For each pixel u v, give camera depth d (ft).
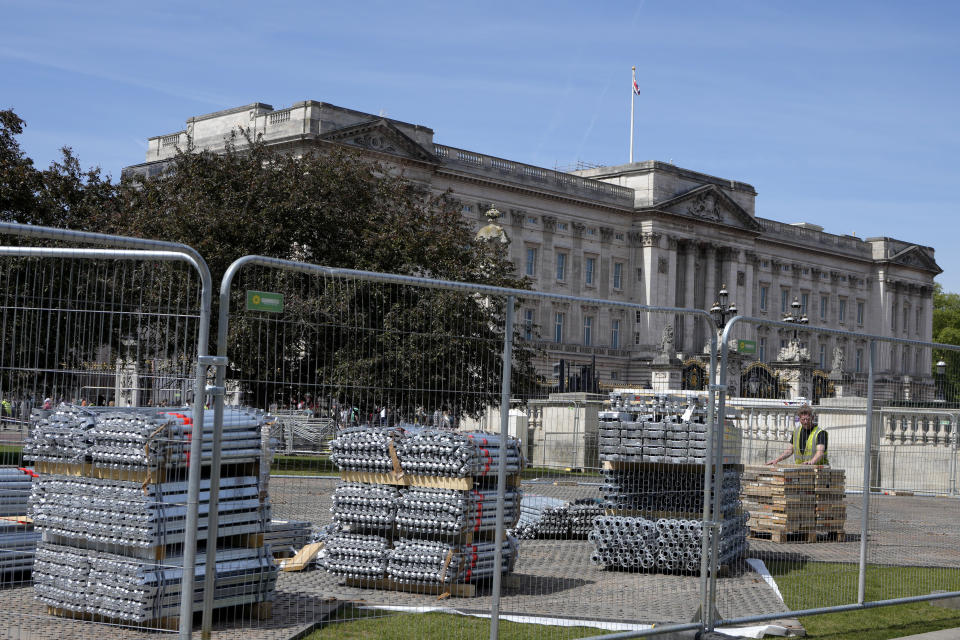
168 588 34.30
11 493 41.91
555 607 40.29
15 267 32.37
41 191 144.25
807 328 44.14
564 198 343.46
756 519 63.77
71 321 32.42
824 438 65.46
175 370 31.60
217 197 142.72
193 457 29.35
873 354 47.06
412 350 34.65
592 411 49.83
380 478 43.39
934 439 84.02
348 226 145.79
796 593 45.83
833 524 64.59
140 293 32.22
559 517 61.11
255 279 32.17
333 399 33.35
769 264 424.05
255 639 33.24
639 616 38.99
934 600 46.91
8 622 35.06
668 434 50.19
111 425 35.04
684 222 375.25
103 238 28.66
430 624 35.96
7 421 35.06
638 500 51.19
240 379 32.12
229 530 35.91
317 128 258.98
